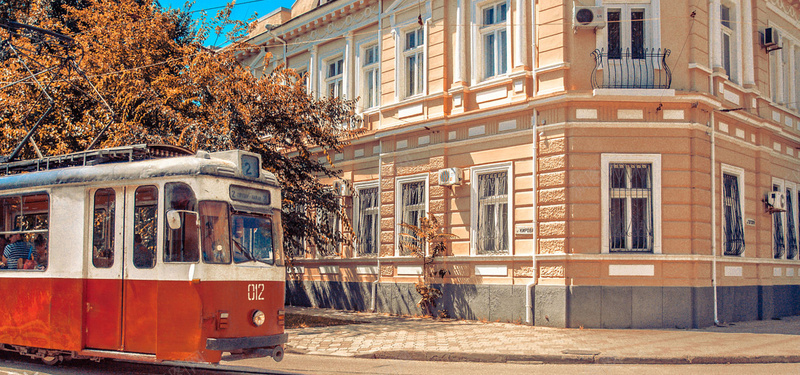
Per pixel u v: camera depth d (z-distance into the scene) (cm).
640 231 1582
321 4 2461
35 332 1019
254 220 968
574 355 1152
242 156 970
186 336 881
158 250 918
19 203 1080
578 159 1581
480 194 1792
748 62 1861
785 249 2006
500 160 1734
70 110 1844
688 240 1568
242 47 1833
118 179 970
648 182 1591
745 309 1747
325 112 1844
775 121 1975
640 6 1639
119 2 1819
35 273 1028
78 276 980
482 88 1808
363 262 2105
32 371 1029
